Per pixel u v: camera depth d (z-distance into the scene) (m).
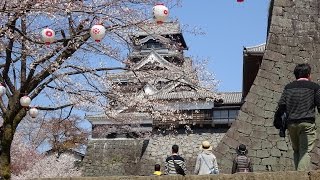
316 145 13.16
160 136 32.31
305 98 7.28
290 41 14.87
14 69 12.56
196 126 32.94
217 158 13.63
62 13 12.41
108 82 14.56
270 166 13.29
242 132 13.84
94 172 32.12
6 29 11.44
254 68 19.94
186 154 31.14
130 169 31.81
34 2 11.61
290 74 14.40
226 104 32.78
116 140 33.34
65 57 12.51
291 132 7.38
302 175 6.61
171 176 7.04
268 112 13.98
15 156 32.16
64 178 7.41
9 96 12.17
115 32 14.02
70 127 31.73
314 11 15.27
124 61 14.91
